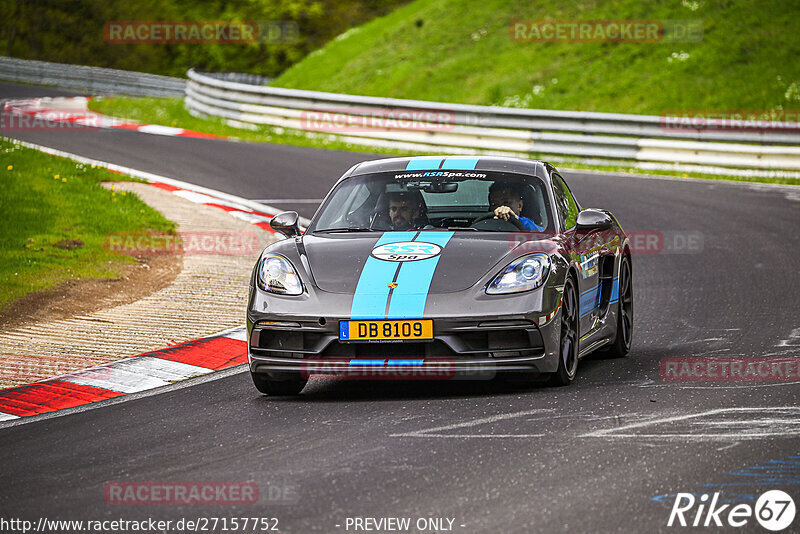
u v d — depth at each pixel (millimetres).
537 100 61125
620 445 11500
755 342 18156
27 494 10484
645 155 46875
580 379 15711
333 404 14289
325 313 14211
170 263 26719
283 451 11773
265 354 14680
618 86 60188
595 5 69875
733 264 26859
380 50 76250
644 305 22609
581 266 16078
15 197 31109
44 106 68500
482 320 13992
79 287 23172
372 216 16625
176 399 14984
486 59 68938
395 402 14203
